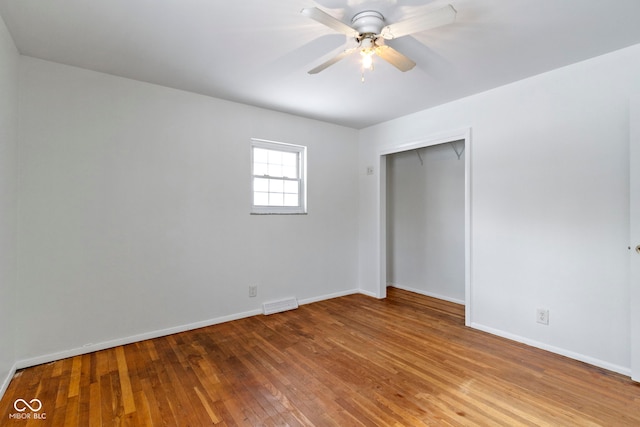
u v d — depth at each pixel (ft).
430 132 12.11
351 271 15.23
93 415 6.15
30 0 5.88
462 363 8.24
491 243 10.23
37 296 8.16
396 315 12.07
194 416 6.12
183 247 10.48
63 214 8.53
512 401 6.59
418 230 15.51
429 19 5.42
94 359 8.45
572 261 8.57
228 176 11.41
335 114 12.96
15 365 7.75
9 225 7.22
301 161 13.62
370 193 14.83
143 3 5.97
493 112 10.15
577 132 8.45
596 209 8.16
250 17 6.41
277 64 8.55
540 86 9.11
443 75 9.16
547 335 9.02
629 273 7.63
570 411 6.26
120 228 9.37
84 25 6.72
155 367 8.02
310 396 6.79
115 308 9.29
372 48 6.41
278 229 12.75
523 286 9.51
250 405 6.47
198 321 10.79
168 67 8.74
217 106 11.15
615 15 6.29
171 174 10.25
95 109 8.99
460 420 6.00
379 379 7.47
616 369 7.80
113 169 9.26
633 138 7.38
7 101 6.99
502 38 7.18
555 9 6.09
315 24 6.66
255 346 9.30
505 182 9.89
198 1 5.90
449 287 14.21
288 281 13.05
